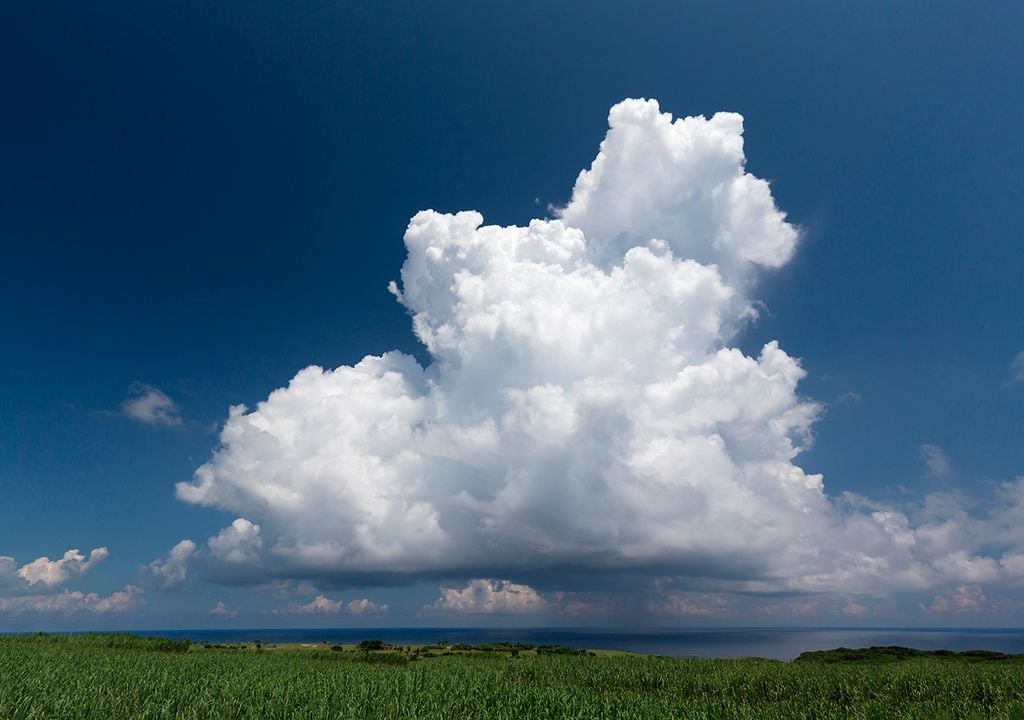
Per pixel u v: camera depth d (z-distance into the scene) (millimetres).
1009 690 32656
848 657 59656
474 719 25969
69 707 22922
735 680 37500
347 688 29422
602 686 39500
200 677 31812
